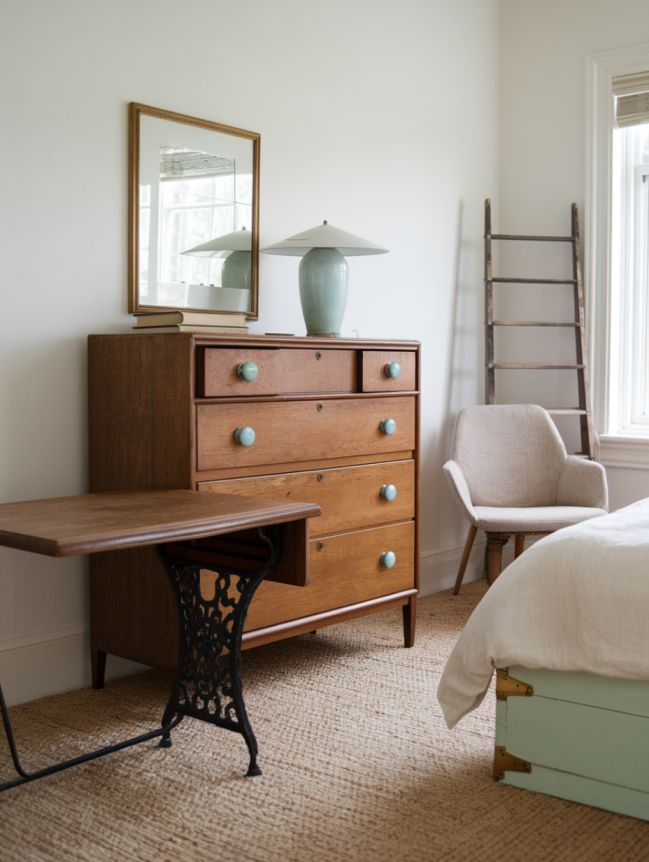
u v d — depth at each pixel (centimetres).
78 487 288
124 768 226
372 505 314
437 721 258
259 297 343
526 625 209
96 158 288
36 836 193
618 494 431
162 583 262
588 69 433
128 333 282
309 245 315
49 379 279
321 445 295
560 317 448
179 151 310
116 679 298
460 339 441
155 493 247
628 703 201
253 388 271
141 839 192
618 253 438
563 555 210
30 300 273
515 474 403
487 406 411
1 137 264
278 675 299
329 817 202
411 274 412
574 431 445
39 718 262
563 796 210
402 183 405
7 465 271
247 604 225
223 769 226
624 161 438
